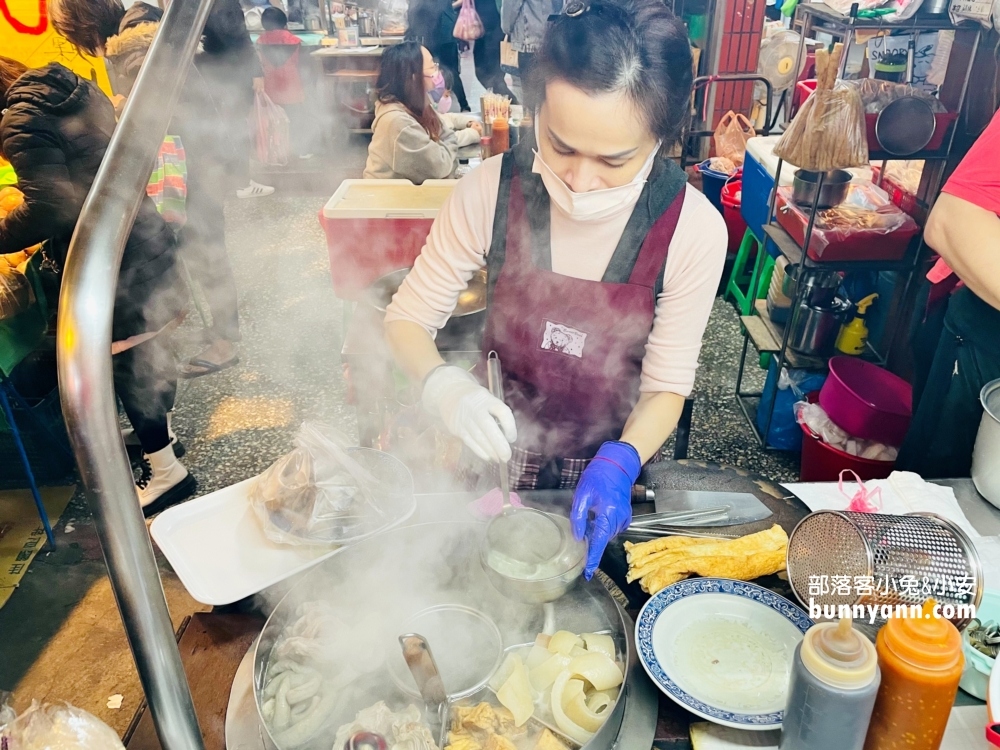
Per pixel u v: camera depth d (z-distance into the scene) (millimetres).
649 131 1189
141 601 602
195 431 3523
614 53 1084
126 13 2762
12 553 2740
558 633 1128
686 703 1024
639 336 1572
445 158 3664
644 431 1473
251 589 1271
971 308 2051
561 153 1271
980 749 997
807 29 3754
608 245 1495
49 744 802
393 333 1640
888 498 1498
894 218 2857
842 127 2562
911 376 3062
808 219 2926
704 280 1490
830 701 834
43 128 2082
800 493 1520
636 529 1411
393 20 7770
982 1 2498
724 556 1306
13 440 2977
